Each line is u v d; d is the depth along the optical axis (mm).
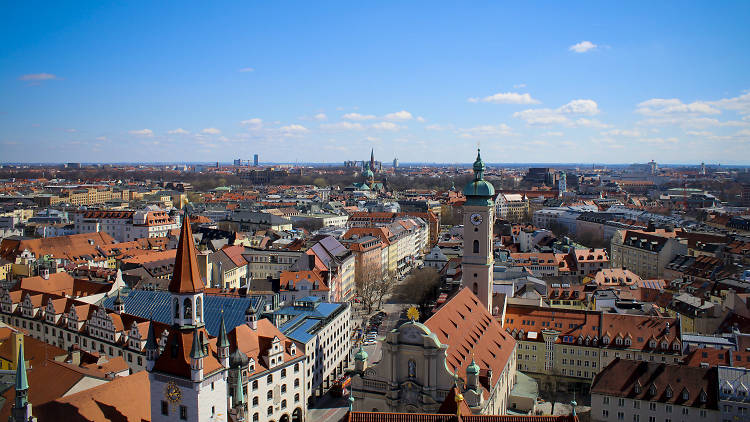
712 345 137000
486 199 147375
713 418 108875
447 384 97312
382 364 101125
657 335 140875
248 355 113938
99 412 80312
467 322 121500
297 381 125125
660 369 115812
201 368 74125
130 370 133375
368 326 198750
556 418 73062
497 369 114250
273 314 148625
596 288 189125
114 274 183750
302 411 126625
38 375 93375
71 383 89562
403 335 99562
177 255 76250
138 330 132250
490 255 151875
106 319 138625
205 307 140000
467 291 136625
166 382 75875
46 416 76750
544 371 145875
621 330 143500
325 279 196500
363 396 102688
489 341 123125
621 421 115375
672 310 171750
